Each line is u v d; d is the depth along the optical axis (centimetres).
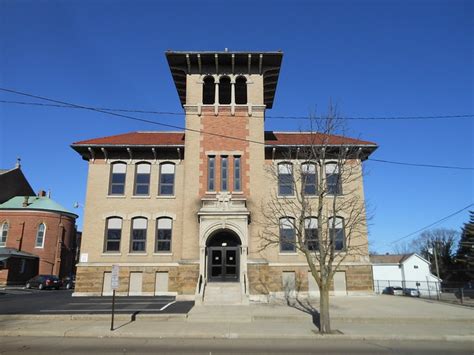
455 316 1839
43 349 1195
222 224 2497
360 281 2723
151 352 1149
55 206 5109
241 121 2798
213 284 2417
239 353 1140
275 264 2717
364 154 2844
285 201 2516
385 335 1446
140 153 2967
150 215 2861
